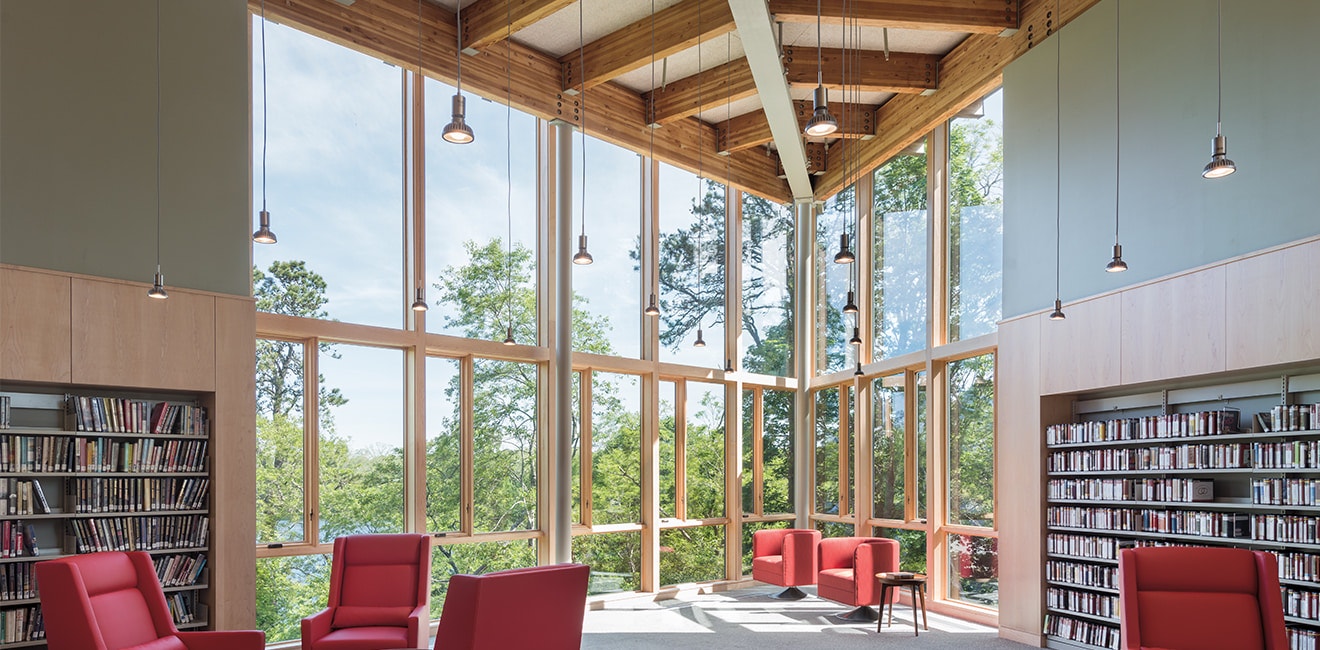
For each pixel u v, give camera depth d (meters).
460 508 8.78
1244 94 5.82
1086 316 7.16
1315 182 5.29
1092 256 7.17
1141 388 6.92
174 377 6.39
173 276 6.49
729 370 11.14
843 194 11.86
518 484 9.28
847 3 7.77
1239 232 5.80
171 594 6.44
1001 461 8.16
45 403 6.00
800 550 10.05
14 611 5.67
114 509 6.11
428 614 6.60
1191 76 6.25
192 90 6.72
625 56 8.87
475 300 9.02
